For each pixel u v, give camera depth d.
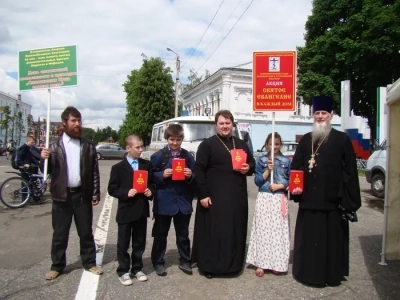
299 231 4.39
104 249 5.49
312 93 25.66
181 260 4.61
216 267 4.35
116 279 4.36
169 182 4.43
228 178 4.45
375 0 22.27
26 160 8.84
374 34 21.95
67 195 4.37
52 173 4.36
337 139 4.25
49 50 5.50
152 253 4.56
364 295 4.00
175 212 4.39
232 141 4.58
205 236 4.45
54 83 5.48
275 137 4.68
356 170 4.21
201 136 9.98
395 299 3.91
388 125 4.92
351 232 6.66
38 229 6.71
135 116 39.69
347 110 19.45
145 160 4.41
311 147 4.36
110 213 8.18
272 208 4.57
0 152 44.62
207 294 3.99
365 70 23.97
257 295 3.97
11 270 4.63
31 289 4.07
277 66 4.81
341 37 24.62
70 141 4.44
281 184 4.57
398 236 4.96
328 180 4.17
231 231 4.38
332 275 4.17
